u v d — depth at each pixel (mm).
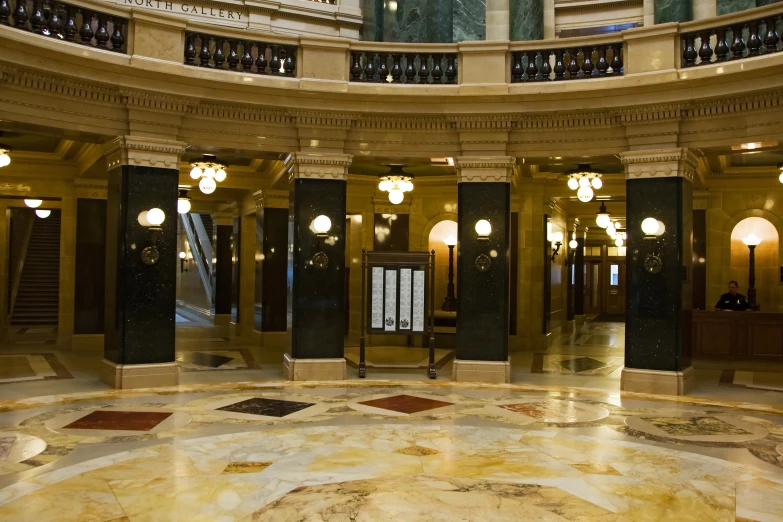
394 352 12531
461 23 12805
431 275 9711
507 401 8047
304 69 9289
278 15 13711
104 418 6910
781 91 7852
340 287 9547
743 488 4863
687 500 4598
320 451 5738
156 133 8727
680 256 8625
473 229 9492
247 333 15250
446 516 4258
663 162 8695
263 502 4465
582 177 10453
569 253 17078
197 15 13219
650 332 8750
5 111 7656
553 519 4227
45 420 6805
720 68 8070
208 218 22953
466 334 9469
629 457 5641
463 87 9250
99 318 12438
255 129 9320
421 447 5902
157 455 5559
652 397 8305
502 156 9430
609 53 9016
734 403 7957
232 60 9078
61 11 8094
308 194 9438
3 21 7402
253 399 8023
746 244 12523
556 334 15164
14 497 4500
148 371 8633
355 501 4500
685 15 11891
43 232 20406
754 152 8805
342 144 9516
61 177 12234
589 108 8898
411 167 12211
